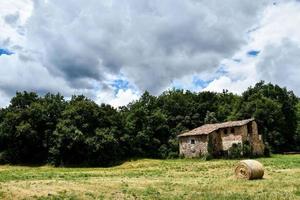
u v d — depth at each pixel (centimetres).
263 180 3059
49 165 7156
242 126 7106
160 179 3359
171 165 5569
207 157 7012
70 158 7162
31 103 7744
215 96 10144
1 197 2272
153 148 8412
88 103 7425
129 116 8531
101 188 2656
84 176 3844
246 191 2427
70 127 7050
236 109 9300
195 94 10150
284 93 9506
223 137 7375
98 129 7219
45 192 2452
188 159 7319
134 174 4056
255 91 9569
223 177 3484
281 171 3788
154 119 8644
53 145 7162
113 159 7312
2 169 6156
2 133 7344
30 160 7525
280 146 9044
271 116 8794
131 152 8025
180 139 7769
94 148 7000
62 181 3106
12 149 7394
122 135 7862
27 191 2461
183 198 2205
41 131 7375
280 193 2281
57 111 7544
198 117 9350
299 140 9394
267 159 6103
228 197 2183
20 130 7100
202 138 7319
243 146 7012
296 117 9569
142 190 2558
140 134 8238
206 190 2520
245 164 3222
